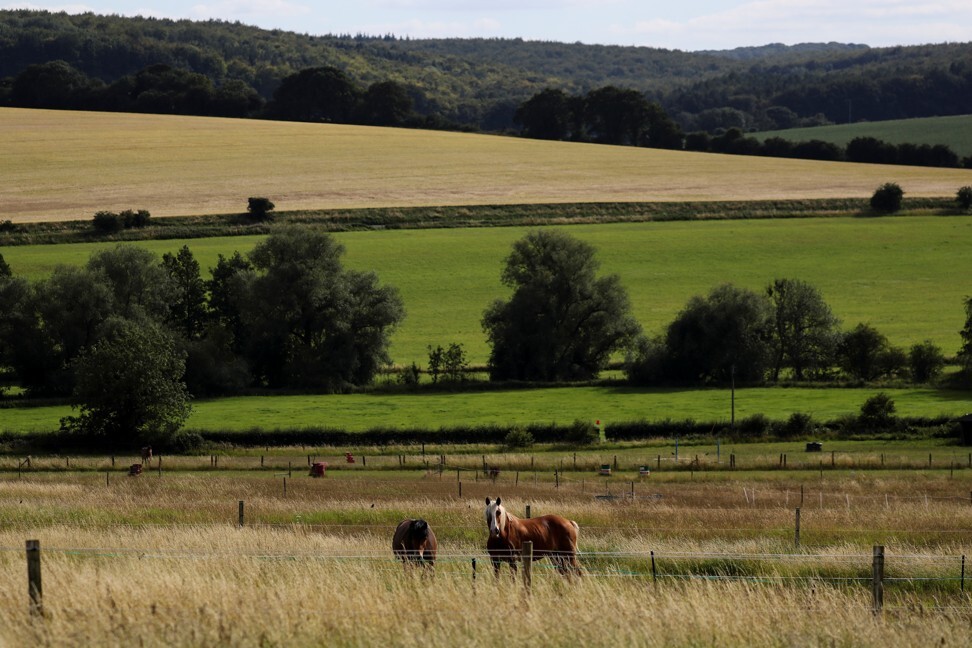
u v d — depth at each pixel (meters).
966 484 40.88
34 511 29.00
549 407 71.88
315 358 85.00
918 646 13.56
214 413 70.62
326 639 12.87
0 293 82.69
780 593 16.19
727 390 79.44
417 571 16.25
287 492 37.59
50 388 81.69
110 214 117.44
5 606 13.71
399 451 58.03
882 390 76.88
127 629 12.88
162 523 27.09
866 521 27.80
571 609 14.08
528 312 89.06
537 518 17.97
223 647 12.52
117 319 82.62
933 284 113.31
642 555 20.22
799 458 51.59
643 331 92.31
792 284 87.06
